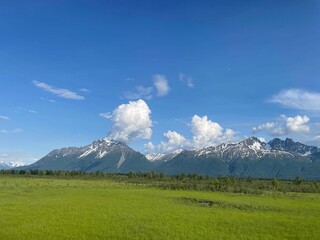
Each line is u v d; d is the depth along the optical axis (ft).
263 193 388.57
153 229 156.76
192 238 140.97
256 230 158.61
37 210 202.69
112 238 139.44
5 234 141.38
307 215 205.98
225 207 242.37
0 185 383.65
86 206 226.17
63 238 137.69
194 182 587.68
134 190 383.65
